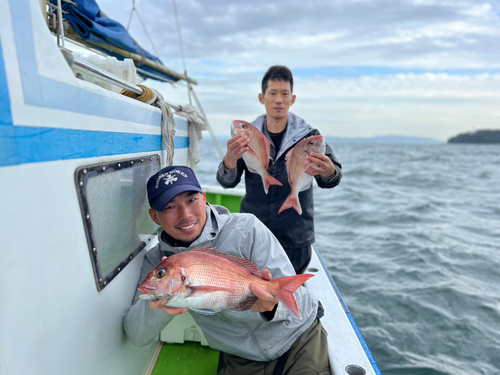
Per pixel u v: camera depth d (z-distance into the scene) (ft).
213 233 5.53
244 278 4.52
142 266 5.98
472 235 26.96
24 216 2.93
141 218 5.96
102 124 4.32
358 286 17.33
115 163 4.71
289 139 8.14
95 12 8.91
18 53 2.79
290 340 5.73
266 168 7.95
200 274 4.15
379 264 20.35
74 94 3.62
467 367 11.52
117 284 4.99
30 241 3.02
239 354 6.01
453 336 13.16
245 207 8.84
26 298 2.99
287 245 8.43
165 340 7.83
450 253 22.15
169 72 14.23
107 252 4.61
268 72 8.58
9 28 2.71
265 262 5.67
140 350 6.27
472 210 38.09
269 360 5.86
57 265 3.44
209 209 5.66
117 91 6.44
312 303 6.00
